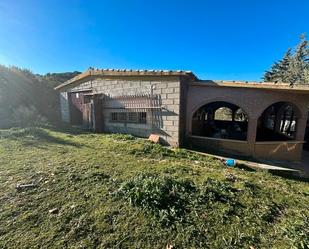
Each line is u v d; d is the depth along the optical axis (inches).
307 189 208.8
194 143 338.6
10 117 521.0
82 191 152.1
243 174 225.0
